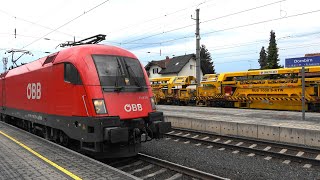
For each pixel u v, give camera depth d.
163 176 8.57
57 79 10.58
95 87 9.15
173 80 39.59
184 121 18.11
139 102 9.89
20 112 15.14
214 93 31.39
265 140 13.79
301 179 8.36
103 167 7.58
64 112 10.13
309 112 23.03
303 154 11.20
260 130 14.12
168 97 39.62
